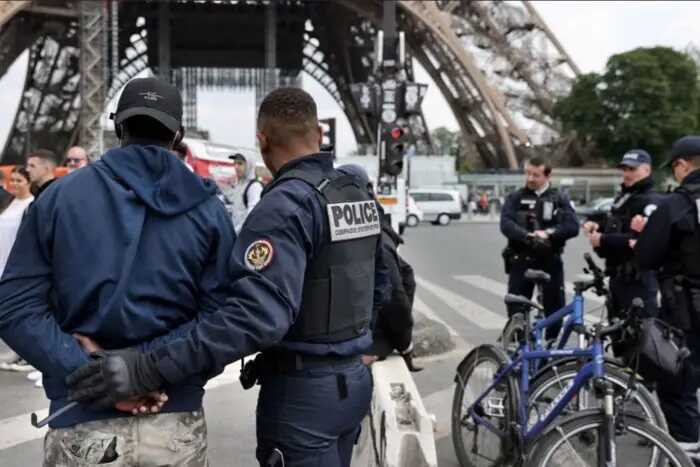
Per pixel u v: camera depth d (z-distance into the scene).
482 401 4.64
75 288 2.25
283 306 2.36
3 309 2.26
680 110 54.53
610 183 52.53
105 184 2.29
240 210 10.52
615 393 3.96
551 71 52.03
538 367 4.66
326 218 2.61
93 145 45.69
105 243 2.25
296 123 2.73
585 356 4.25
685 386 4.64
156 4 56.12
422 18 44.00
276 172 2.82
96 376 2.14
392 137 13.24
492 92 46.88
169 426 2.31
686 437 4.77
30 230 2.31
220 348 2.24
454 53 45.00
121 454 2.25
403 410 3.43
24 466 4.78
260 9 58.56
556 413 4.05
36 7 46.06
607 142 54.75
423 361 7.90
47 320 2.26
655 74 52.84
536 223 7.04
